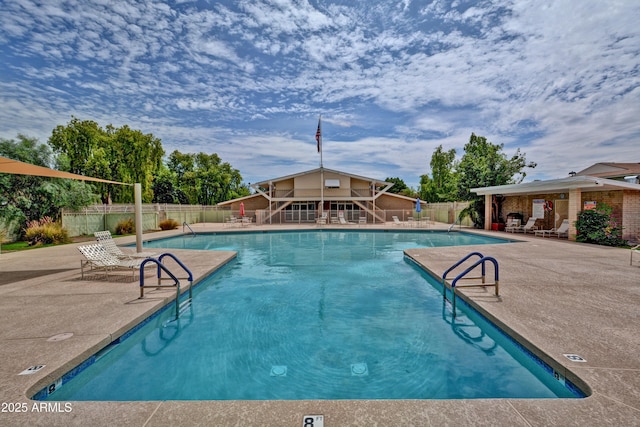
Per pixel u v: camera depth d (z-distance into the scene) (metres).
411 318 5.47
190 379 3.57
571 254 10.15
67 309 4.84
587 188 13.88
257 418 2.23
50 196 16.11
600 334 3.77
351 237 18.56
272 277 8.52
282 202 30.05
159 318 5.21
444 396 3.19
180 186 50.19
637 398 2.47
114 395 3.24
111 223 19.12
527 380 3.46
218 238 18.25
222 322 5.32
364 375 3.64
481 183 21.77
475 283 6.37
